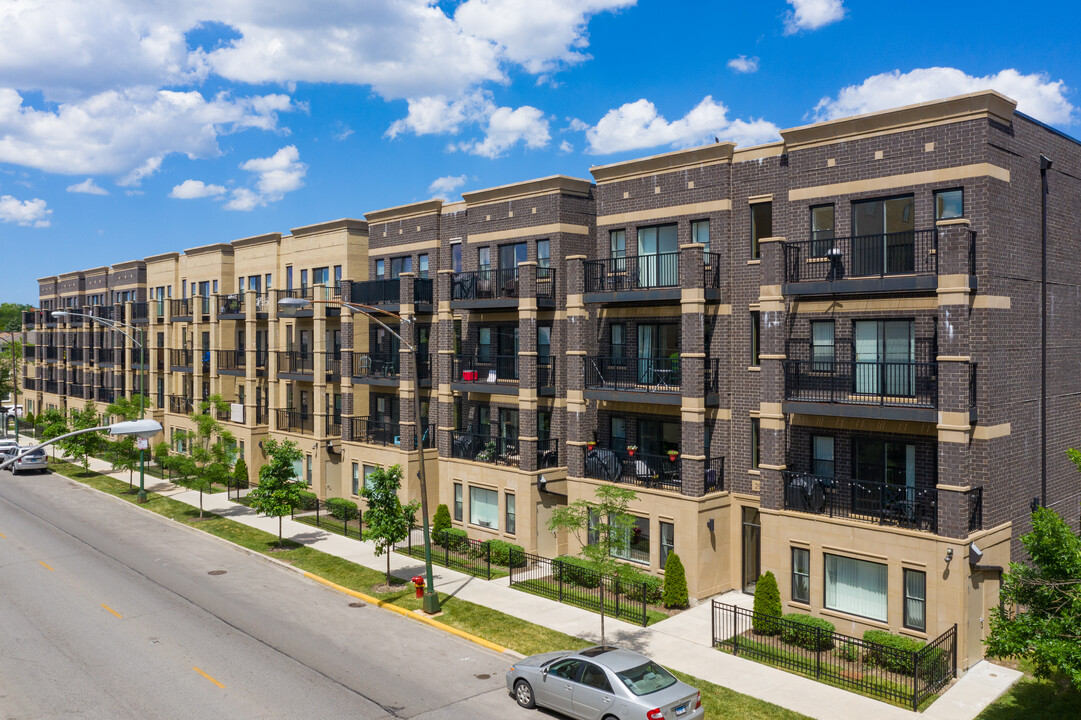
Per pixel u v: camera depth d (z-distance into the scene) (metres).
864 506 22.16
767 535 23.03
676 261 27.34
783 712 17.20
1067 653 13.55
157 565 29.64
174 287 56.91
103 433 50.59
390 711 17.30
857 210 22.58
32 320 86.50
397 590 26.33
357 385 40.38
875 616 21.06
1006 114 20.88
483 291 34.03
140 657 20.30
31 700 17.56
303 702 17.67
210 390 50.81
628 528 23.20
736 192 25.81
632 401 26.95
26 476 51.28
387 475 27.16
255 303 46.72
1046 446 22.91
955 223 19.58
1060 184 23.52
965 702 17.73
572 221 31.48
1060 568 14.95
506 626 22.81
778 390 22.92
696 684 18.67
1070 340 24.14
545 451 31.84
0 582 26.86
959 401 19.45
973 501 19.92
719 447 26.41
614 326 29.36
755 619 22.03
